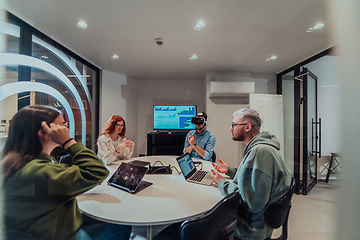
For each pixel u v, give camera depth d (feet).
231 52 5.59
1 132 1.63
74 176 1.72
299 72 5.50
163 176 3.39
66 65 5.64
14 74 3.82
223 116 6.91
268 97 6.39
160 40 4.99
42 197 1.64
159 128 9.11
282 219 2.38
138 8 3.63
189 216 1.88
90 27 4.37
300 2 3.25
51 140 1.86
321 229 3.14
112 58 6.49
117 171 2.88
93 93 7.25
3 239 1.65
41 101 4.42
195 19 4.01
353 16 2.29
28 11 3.71
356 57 2.29
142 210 2.00
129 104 8.70
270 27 4.20
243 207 2.25
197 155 5.57
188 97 9.03
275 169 2.29
